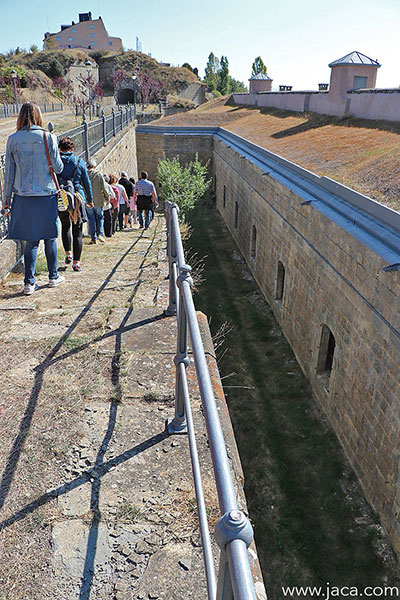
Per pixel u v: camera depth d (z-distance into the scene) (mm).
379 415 8375
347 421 9852
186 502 2582
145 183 14469
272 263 16391
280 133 23984
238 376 13117
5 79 54656
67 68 73250
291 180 14266
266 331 15406
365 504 8875
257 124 29859
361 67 22078
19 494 2613
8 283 5965
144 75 71688
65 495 2611
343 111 22062
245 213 21359
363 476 9117
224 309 17219
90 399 3420
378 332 8320
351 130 19031
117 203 12633
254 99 39688
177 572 2221
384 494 8258
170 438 3039
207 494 2635
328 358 11773
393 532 7938
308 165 15484
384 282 8039
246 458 10336
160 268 7008
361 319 9023
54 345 4184
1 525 2426
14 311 5008
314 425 11062
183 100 71125
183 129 32906
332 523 8625
